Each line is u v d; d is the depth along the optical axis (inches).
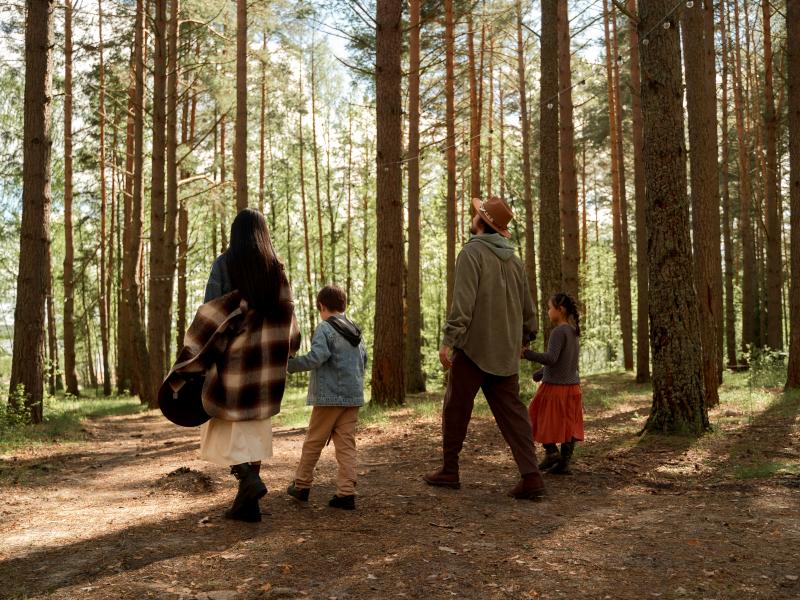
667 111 304.0
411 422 383.6
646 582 126.9
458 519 174.1
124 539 156.7
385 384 480.4
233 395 157.6
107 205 1178.6
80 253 1227.9
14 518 183.0
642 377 674.2
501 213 204.5
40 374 429.1
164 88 663.8
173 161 731.4
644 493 204.8
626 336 896.3
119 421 556.4
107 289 1127.0
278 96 1178.0
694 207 429.1
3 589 125.0
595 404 476.7
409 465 260.8
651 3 305.7
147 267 1233.4
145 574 132.3
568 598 119.7
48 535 163.2
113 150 1015.0
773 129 717.9
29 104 424.5
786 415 353.7
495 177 1208.2
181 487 221.0
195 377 156.6
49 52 430.0
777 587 122.4
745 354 716.7
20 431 381.7
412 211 671.8
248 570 134.3
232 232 165.3
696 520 169.0
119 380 1045.2
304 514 179.5
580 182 1521.9
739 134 876.6
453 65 711.7
